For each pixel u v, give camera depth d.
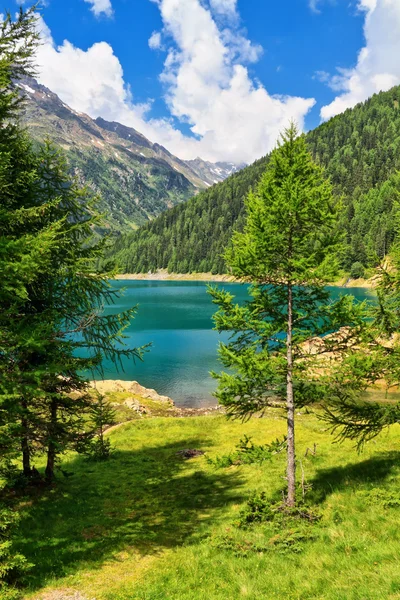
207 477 19.11
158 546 11.95
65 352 12.19
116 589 9.41
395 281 11.70
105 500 16.27
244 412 12.62
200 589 9.09
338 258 12.02
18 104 10.62
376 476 14.34
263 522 12.21
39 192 12.23
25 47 10.09
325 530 10.81
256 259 12.09
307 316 12.17
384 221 140.00
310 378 12.29
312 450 20.53
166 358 56.56
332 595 7.39
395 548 8.73
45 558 10.93
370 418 11.95
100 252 13.26
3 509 8.92
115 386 41.06
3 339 8.77
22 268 7.51
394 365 11.48
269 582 8.75
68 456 23.59
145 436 28.72
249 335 12.84
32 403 13.61
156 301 123.56
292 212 11.62
